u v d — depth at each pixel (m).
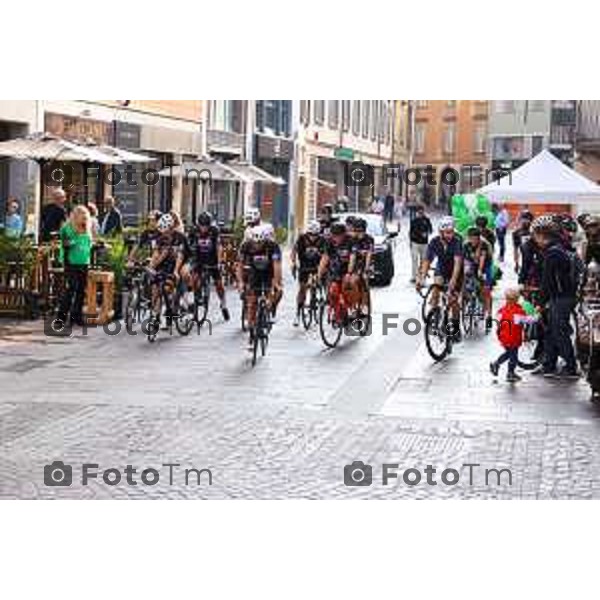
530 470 9.32
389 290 26.69
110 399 12.09
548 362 14.16
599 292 14.54
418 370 14.50
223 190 40.16
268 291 15.16
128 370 14.01
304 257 18.48
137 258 19.67
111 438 10.27
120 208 32.16
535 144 69.00
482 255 18.70
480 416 11.55
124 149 31.89
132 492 8.43
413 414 11.60
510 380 13.73
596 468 9.44
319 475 9.05
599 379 12.45
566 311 13.91
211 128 38.41
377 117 61.12
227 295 24.98
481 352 16.39
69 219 17.94
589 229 15.42
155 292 16.91
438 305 15.50
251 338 14.90
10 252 18.77
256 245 15.12
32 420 10.99
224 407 11.77
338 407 11.91
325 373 14.09
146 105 33.19
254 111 42.75
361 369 14.48
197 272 18.66
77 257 17.80
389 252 28.22
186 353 15.55
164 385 13.01
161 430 10.63
